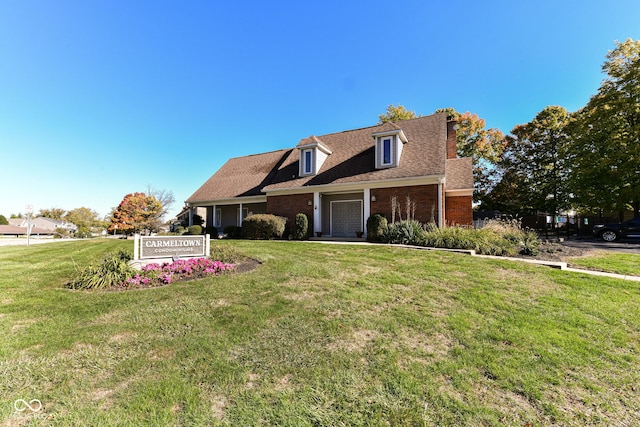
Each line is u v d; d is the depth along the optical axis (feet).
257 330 11.31
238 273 20.90
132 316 12.82
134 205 106.52
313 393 7.56
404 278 18.89
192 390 7.61
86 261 28.17
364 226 46.09
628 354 9.95
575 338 10.96
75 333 11.06
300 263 23.45
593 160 61.87
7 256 32.63
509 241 32.48
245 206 69.46
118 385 7.86
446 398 7.43
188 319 12.39
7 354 9.39
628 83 58.29
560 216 79.61
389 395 7.52
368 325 11.87
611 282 18.39
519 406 7.23
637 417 6.88
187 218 97.60
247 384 7.94
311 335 10.91
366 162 49.34
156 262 23.00
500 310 13.76
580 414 6.97
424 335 11.14
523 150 83.41
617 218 73.72
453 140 58.34
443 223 40.91
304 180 52.47
